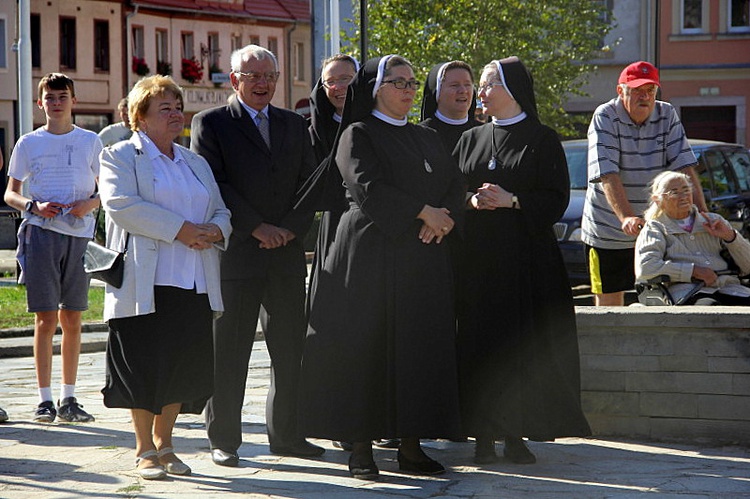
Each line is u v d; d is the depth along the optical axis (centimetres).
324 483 800
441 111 919
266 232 866
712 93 4938
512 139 862
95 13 6106
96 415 1055
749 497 754
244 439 949
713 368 898
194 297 814
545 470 832
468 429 853
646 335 912
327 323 823
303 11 7094
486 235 854
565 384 852
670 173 1020
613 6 4872
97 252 811
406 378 803
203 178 837
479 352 848
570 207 1875
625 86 1022
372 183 807
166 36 6438
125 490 779
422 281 812
